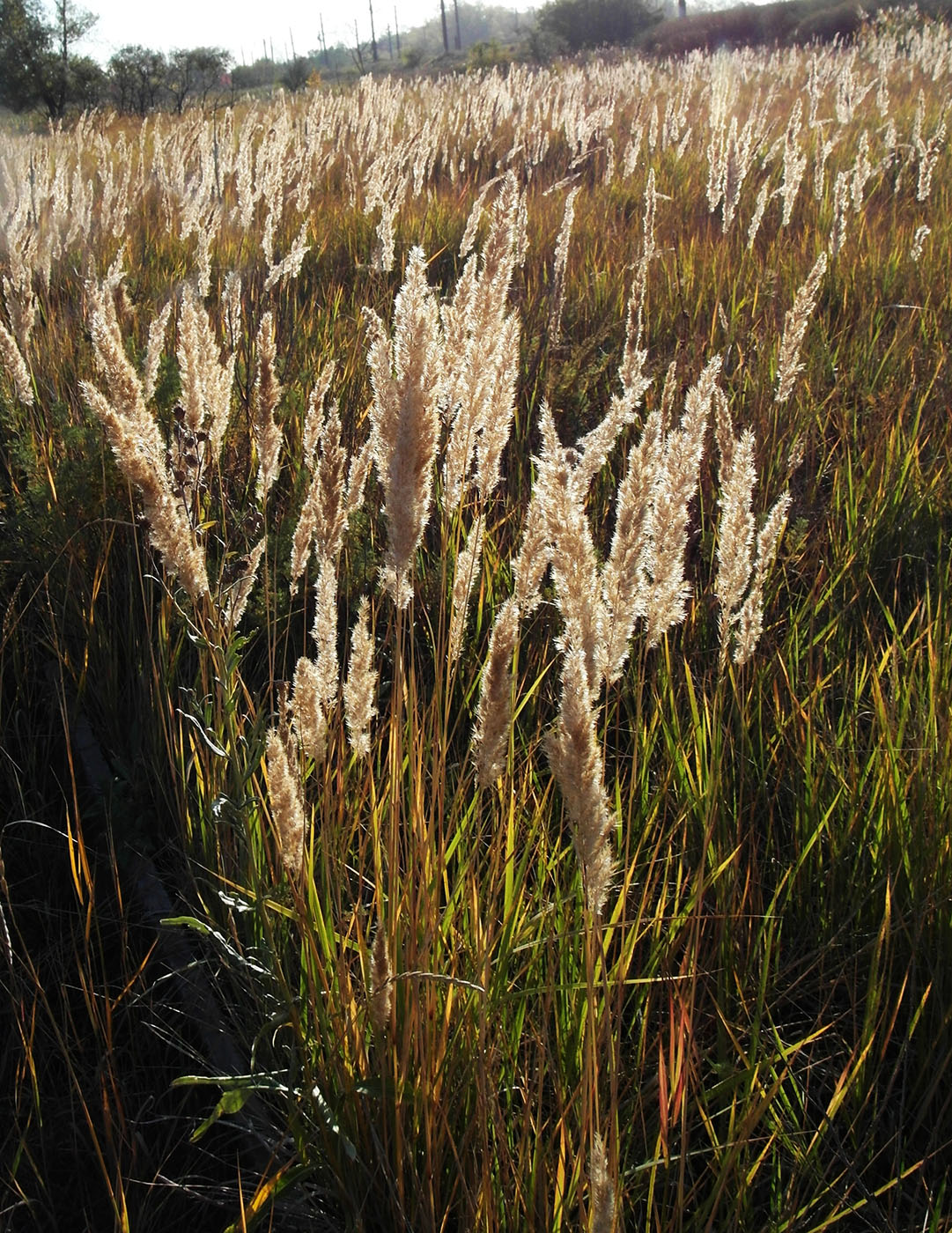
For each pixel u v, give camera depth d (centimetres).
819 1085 235
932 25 2270
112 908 285
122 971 256
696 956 206
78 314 592
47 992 259
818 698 307
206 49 3222
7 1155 223
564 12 5325
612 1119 169
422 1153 199
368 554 377
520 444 461
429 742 261
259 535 388
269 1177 214
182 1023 255
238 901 241
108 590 378
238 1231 190
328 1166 201
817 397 510
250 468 446
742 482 242
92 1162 224
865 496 425
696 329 578
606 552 375
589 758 148
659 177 986
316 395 296
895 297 637
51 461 442
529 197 916
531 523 229
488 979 188
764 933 237
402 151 919
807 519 414
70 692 355
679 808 274
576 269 696
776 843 277
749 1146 206
